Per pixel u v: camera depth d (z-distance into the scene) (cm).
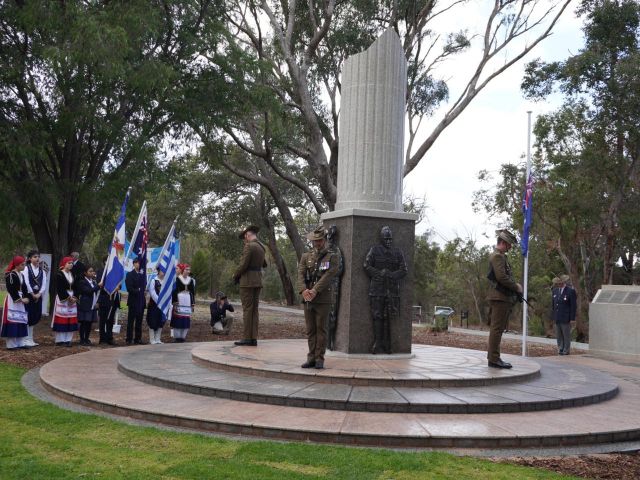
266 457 579
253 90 2088
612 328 1716
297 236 3100
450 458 604
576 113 2822
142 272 1584
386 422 703
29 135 1717
